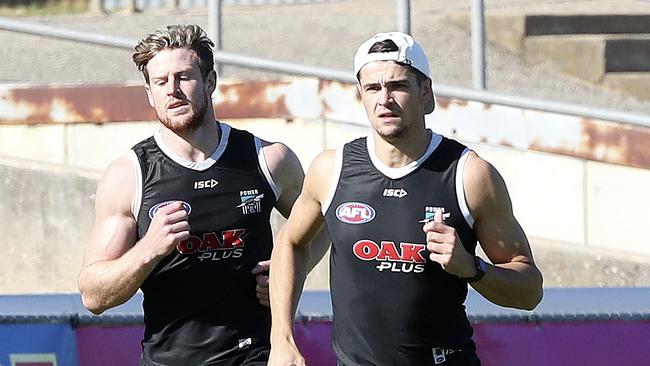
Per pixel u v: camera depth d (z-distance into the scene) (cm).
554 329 1877
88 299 1545
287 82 2895
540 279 1472
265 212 1609
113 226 1570
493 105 2864
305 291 1923
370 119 1415
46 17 4009
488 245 1472
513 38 3694
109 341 1770
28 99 2933
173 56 1538
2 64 3334
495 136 2872
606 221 2850
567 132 2847
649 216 2827
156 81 1546
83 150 2928
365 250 1451
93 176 2914
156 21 3816
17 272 2933
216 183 1581
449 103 2881
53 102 2928
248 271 1597
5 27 2869
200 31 1569
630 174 2828
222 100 2914
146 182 1573
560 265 2862
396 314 1464
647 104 3422
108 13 4084
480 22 2886
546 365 1867
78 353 1759
